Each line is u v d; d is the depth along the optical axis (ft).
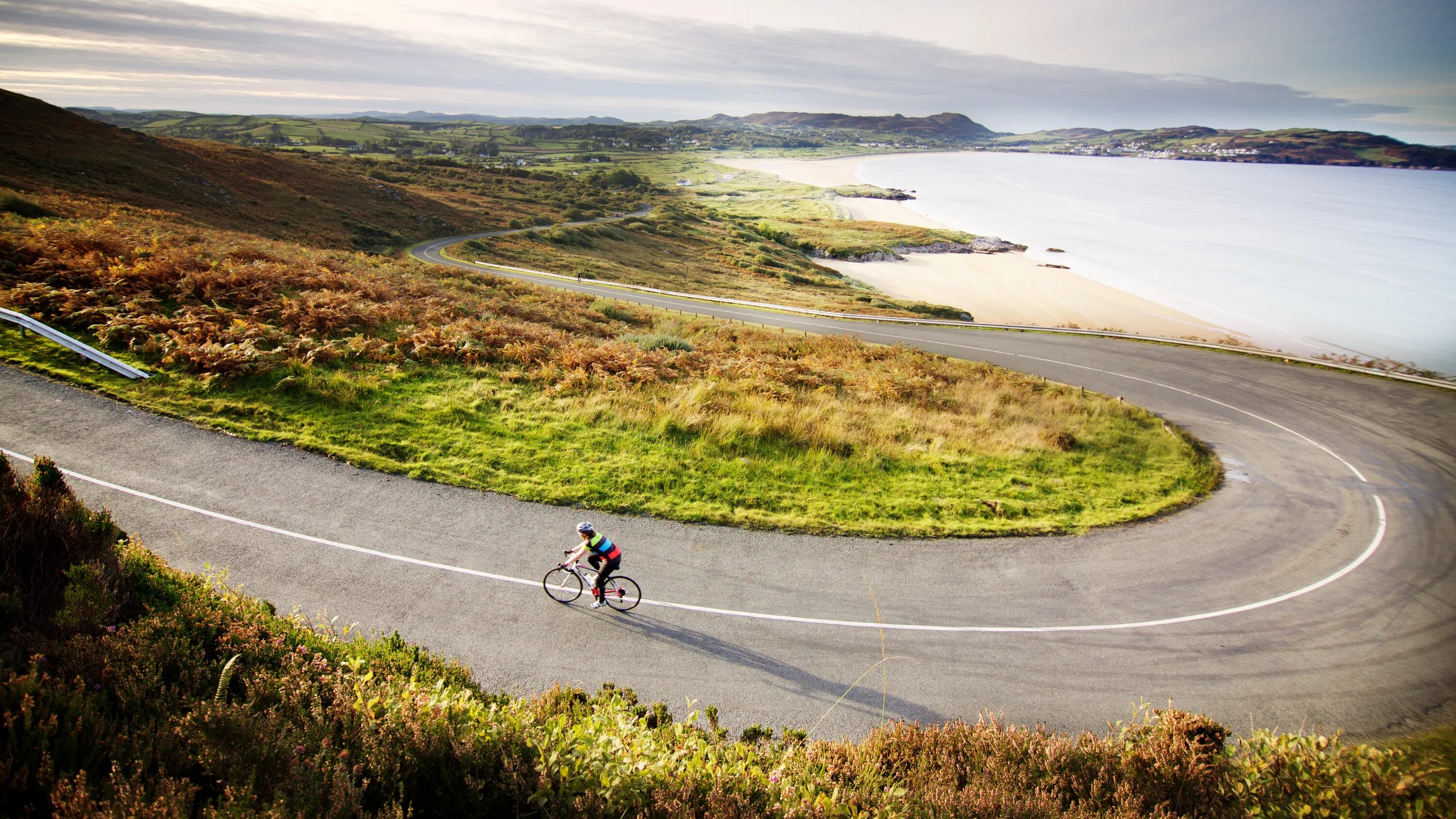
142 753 14.14
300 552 35.53
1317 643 37.96
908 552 43.27
